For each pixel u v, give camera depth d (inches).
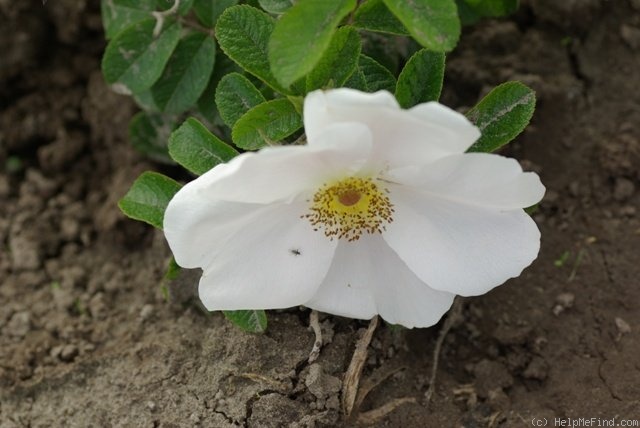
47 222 17.3
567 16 17.1
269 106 13.2
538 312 15.5
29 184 17.6
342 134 11.8
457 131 11.7
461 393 14.9
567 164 16.5
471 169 12.3
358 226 13.2
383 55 15.3
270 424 14.2
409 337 15.2
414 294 13.5
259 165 12.0
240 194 12.4
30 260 16.8
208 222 12.6
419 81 13.2
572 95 16.8
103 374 15.2
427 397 14.8
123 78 15.2
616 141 16.5
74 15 17.8
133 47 15.1
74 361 15.6
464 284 13.1
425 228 13.1
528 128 16.6
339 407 14.3
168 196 13.9
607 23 17.2
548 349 15.2
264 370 14.4
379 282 13.5
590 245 15.9
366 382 14.6
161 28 15.0
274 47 12.3
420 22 12.4
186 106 15.2
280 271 13.2
